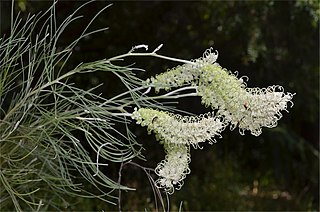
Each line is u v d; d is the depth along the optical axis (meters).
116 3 3.93
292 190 5.75
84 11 3.72
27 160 1.96
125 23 4.17
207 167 5.19
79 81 4.25
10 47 1.82
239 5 3.80
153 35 4.34
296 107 5.21
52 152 1.86
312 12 3.70
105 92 4.31
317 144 5.81
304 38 4.46
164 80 1.53
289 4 3.99
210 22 4.14
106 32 4.19
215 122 1.46
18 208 1.63
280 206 5.26
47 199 2.33
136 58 4.32
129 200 4.10
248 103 1.42
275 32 4.27
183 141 1.47
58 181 2.01
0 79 1.75
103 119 1.66
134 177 4.44
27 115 1.87
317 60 4.72
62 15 3.61
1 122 1.73
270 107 1.40
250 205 5.17
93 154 3.36
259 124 1.45
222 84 1.45
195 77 1.50
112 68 1.63
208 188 4.92
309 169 5.63
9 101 2.59
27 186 1.96
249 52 3.82
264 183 5.95
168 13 4.19
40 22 3.27
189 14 4.18
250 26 3.85
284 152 5.64
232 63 4.48
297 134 5.78
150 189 4.41
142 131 4.55
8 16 3.08
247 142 5.55
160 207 4.21
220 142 5.29
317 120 5.75
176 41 4.38
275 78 4.78
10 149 1.83
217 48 4.36
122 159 1.62
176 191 4.58
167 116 1.48
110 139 1.65
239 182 5.48
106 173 4.26
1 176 1.71
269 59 4.39
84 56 4.36
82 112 1.79
